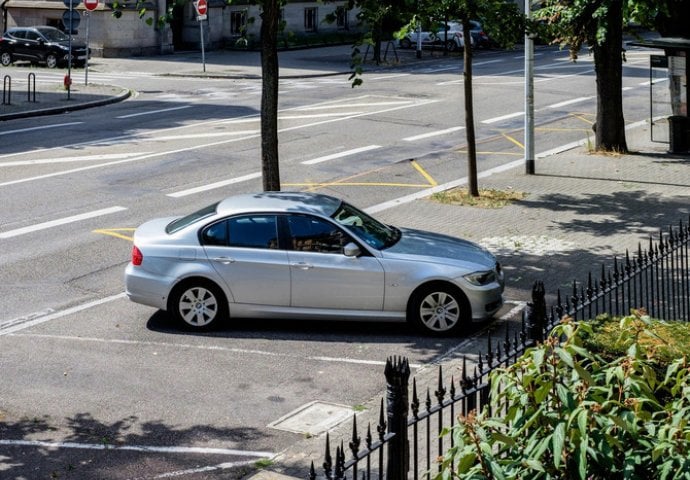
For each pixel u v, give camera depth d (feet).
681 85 83.51
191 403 34.73
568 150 86.69
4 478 28.99
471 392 22.33
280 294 41.63
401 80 136.56
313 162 81.35
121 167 78.23
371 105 111.96
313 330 42.34
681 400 19.29
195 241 42.14
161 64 156.97
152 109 110.32
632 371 19.01
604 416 18.07
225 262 41.57
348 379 36.91
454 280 40.93
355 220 42.86
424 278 41.01
